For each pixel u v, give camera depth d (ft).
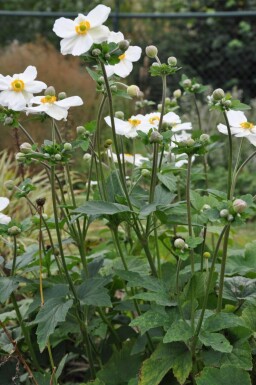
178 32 13.00
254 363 3.12
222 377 2.79
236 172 2.94
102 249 4.24
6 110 3.04
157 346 3.09
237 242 5.35
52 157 2.89
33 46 10.34
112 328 3.42
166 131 3.15
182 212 3.17
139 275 3.01
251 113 9.23
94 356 3.55
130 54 3.22
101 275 3.55
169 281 3.14
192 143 2.78
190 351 2.85
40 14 10.61
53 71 8.93
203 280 3.03
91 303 3.03
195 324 2.86
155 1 14.42
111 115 2.98
